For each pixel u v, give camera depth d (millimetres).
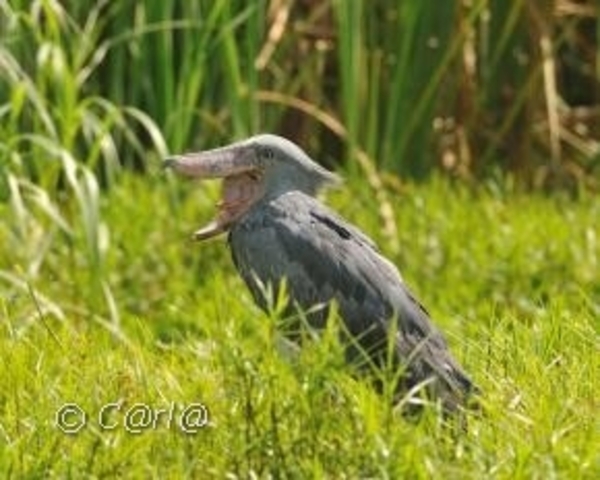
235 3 16984
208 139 17047
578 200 17172
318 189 10078
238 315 11031
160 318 13695
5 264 13984
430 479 8086
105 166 16719
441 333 9641
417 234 15438
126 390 9453
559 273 14680
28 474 8242
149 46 16750
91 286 13641
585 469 8242
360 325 9445
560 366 9836
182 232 15227
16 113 13898
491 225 15695
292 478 8203
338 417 8375
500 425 8727
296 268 9594
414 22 17484
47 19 15211
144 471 8344
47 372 9766
